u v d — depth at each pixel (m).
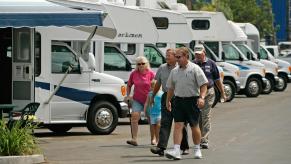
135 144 37.28
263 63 80.12
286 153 33.75
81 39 41.88
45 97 40.72
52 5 35.78
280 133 42.03
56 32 41.00
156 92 34.94
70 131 45.97
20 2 35.84
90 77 42.31
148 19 50.59
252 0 169.88
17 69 40.47
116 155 33.88
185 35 56.03
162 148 33.41
